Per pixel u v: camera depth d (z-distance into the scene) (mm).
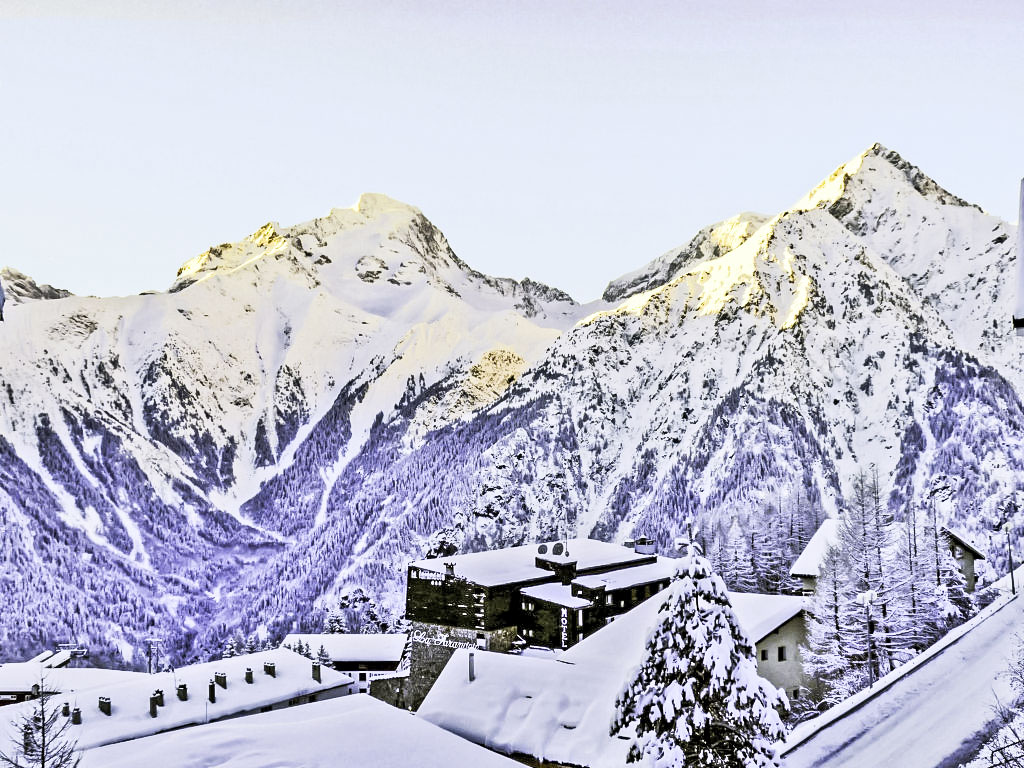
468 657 62344
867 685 68938
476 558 101000
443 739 45875
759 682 40125
